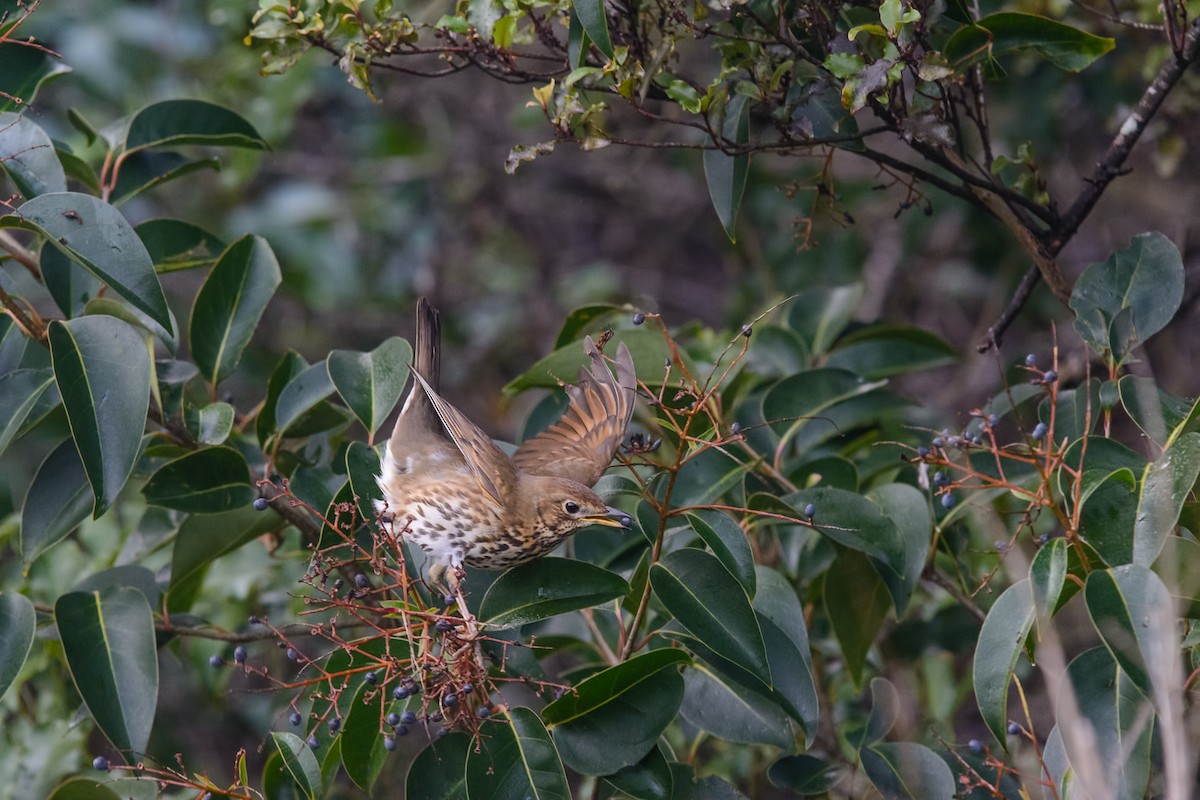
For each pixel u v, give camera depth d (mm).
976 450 9344
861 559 9758
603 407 10359
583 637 10523
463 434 9531
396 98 20578
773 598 8930
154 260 10984
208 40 16516
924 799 8734
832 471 10445
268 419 10148
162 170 11156
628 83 8648
